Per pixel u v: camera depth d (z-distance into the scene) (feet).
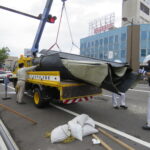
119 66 14.84
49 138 12.06
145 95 31.12
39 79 20.52
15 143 11.32
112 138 11.93
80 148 10.62
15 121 15.79
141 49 103.91
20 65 25.55
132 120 16.24
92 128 12.87
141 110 19.89
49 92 19.34
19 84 23.20
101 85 14.46
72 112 18.90
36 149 10.55
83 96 17.92
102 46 123.03
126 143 11.43
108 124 15.08
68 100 17.19
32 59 25.16
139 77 16.06
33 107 21.27
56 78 16.74
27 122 15.48
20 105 22.41
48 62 19.80
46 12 29.94
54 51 26.25
